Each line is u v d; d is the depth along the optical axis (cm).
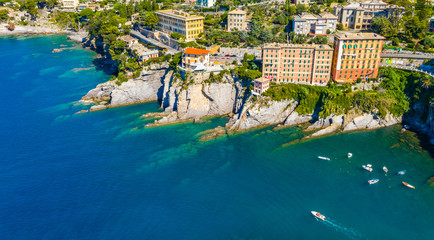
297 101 17375
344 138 15962
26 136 16500
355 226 11088
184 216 11612
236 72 17950
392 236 10669
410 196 12281
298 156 14738
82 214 11719
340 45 16812
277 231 10950
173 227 11162
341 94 16725
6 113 18762
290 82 18025
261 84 16912
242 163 14350
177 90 18462
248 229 11050
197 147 15525
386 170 13575
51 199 12388
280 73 17988
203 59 18538
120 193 12669
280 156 14762
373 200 12156
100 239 10731
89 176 13588
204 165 14250
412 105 16612
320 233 10850
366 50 16875
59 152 15175
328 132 16338
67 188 12925
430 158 14200
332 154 14800
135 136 16488
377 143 15450
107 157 14788
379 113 16412
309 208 11881
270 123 17462
